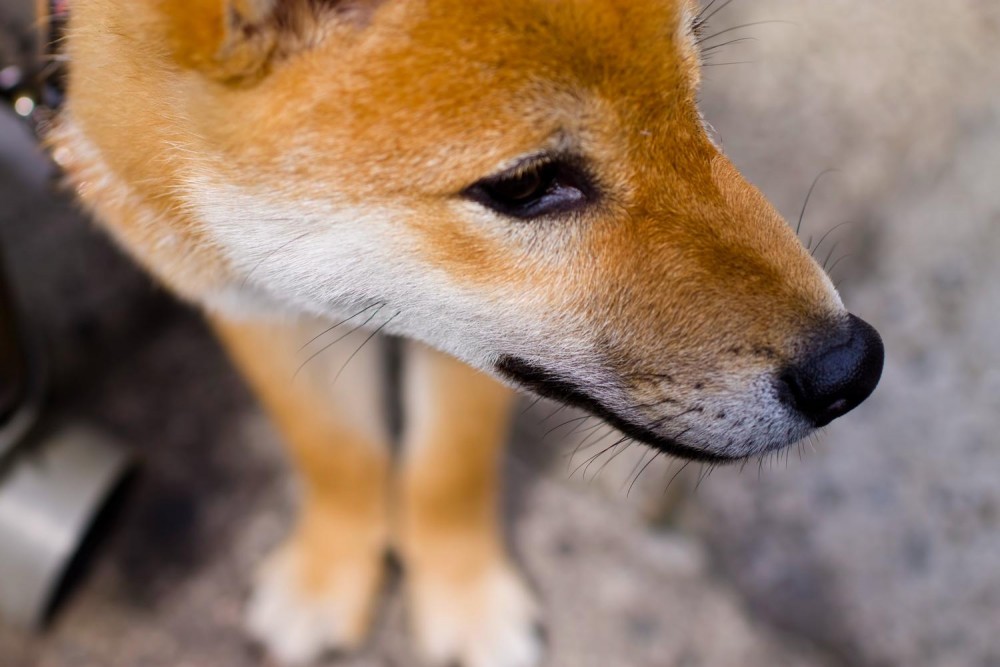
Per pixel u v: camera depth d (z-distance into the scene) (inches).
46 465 22.6
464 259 17.4
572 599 23.3
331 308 18.4
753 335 17.3
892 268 26.2
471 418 21.6
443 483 22.3
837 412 17.6
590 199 17.3
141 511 23.7
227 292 19.4
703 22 18.6
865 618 23.1
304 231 17.6
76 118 18.7
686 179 17.4
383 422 23.5
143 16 17.2
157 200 18.4
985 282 26.1
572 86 16.7
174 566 23.3
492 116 16.6
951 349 25.4
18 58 23.2
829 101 26.3
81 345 24.8
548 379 18.2
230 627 22.9
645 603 23.3
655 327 17.5
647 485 24.0
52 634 22.6
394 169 16.9
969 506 24.0
